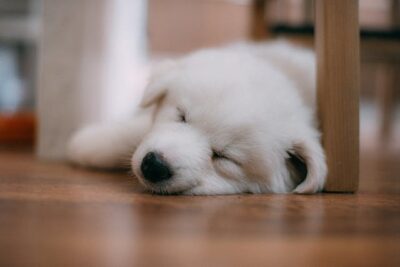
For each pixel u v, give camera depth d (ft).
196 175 1.71
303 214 1.41
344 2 1.68
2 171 2.02
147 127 2.02
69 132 2.47
